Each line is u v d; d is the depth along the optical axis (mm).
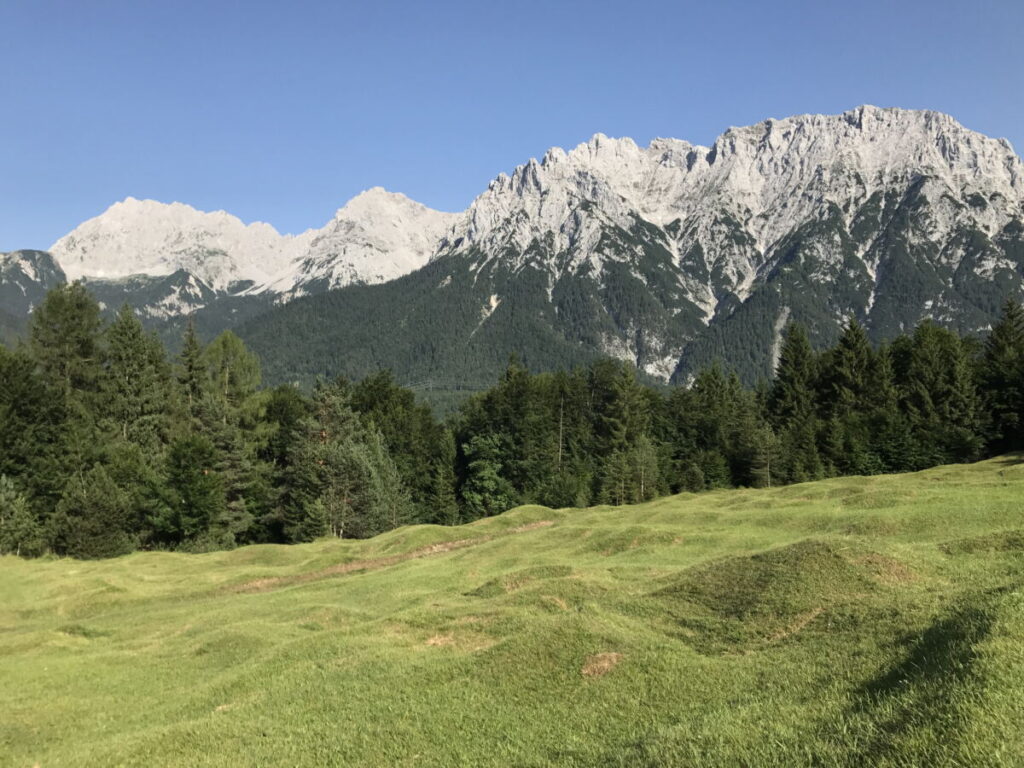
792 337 105812
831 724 11203
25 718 21250
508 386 101438
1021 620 12727
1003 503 34031
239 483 79188
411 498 94750
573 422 111125
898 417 82750
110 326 87375
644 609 22859
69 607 43969
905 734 9648
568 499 88125
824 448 85438
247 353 99562
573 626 20266
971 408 80938
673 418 109750
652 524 44875
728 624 20375
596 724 15109
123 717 20578
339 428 89875
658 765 11328
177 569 55781
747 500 50781
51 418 77250
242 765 14547
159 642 30797
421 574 40438
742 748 11078
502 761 13867
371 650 22031
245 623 30719
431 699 17391
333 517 78125
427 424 111562
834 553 22844
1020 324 90312
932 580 20922
